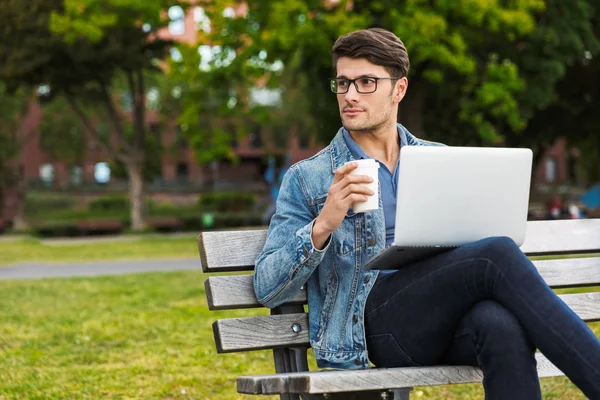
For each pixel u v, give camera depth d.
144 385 6.14
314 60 24.77
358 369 3.59
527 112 26.48
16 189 42.31
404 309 3.46
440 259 3.37
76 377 6.39
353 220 3.69
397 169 3.83
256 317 3.68
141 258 18.67
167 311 9.43
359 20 23.50
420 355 3.47
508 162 3.44
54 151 52.59
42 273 14.82
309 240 3.45
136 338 7.91
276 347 3.71
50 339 7.93
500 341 3.13
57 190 56.38
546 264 4.23
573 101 34.03
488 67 24.81
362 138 3.85
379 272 3.66
